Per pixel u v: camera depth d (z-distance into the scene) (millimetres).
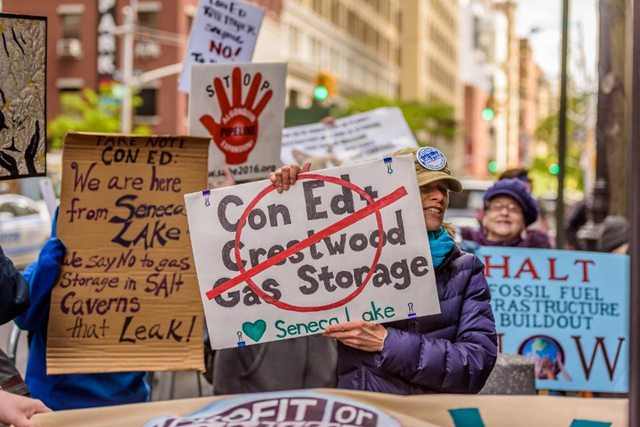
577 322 5953
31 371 4207
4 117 3742
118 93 37094
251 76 5449
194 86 5375
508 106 96188
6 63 3740
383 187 3598
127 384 4324
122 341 3910
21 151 3809
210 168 5473
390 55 87438
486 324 3635
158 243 3971
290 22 57750
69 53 45906
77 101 41781
